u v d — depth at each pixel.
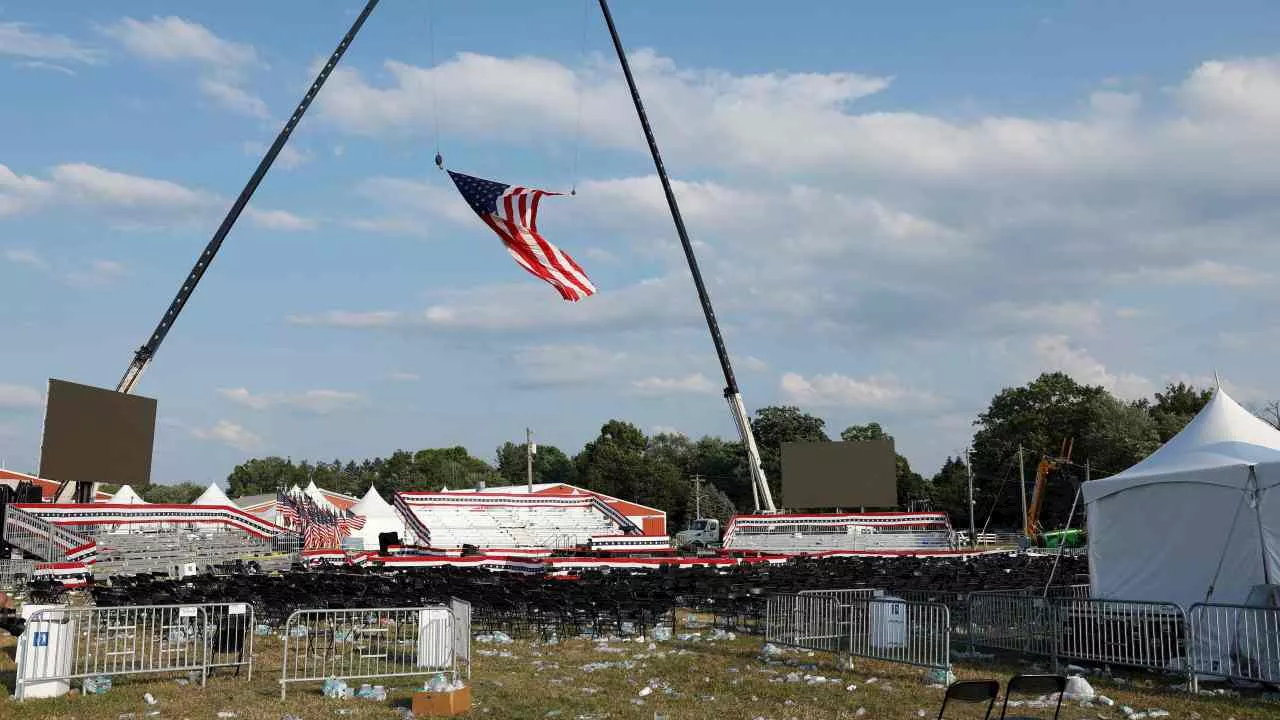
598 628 23.22
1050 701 14.02
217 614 17.83
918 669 16.41
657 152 69.12
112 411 47.03
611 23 68.81
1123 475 19.05
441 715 13.16
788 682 15.62
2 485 42.81
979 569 36.28
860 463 64.38
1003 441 103.38
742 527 64.06
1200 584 17.44
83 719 12.73
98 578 37.19
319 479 172.25
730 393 67.62
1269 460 16.88
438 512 70.06
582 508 75.25
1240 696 14.37
